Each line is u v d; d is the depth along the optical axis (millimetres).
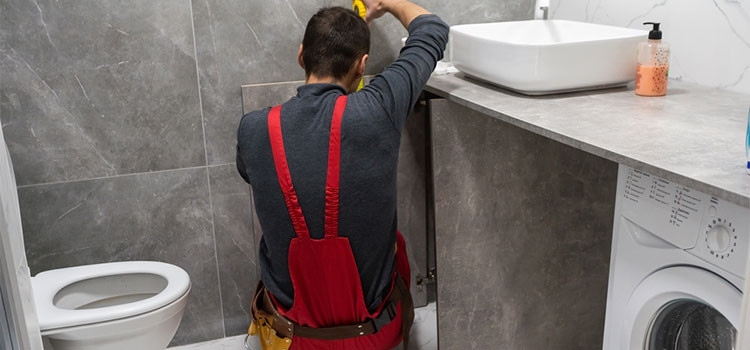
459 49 2088
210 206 2342
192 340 2469
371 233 1736
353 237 1722
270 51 2234
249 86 2230
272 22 2209
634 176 1577
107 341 1844
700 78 1937
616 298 1670
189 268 2387
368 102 1678
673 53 2023
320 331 1809
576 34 2182
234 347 2430
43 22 2027
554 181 2154
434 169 2049
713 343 1529
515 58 1807
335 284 1762
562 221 2203
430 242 2578
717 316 1472
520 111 1698
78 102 2123
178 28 2139
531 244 2199
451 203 2092
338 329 1811
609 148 1344
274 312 1833
